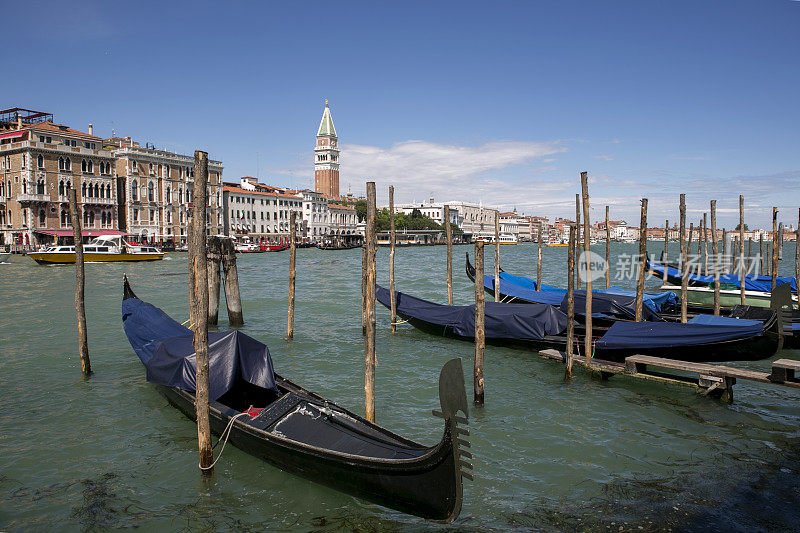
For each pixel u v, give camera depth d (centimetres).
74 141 6375
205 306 738
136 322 1291
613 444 866
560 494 709
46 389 1117
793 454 830
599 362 1199
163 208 7112
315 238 10331
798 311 1498
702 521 645
